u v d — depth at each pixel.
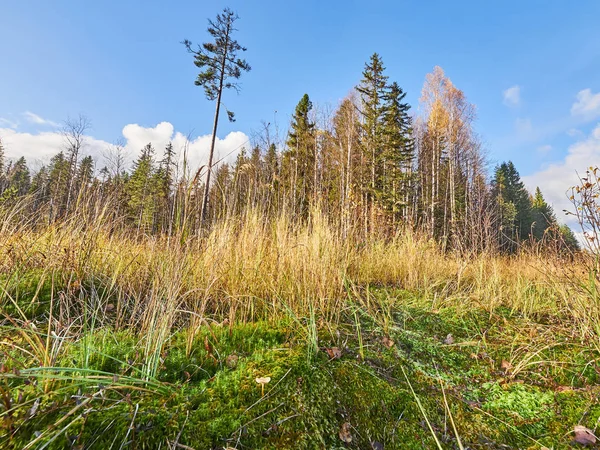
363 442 1.24
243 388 1.33
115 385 1.11
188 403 1.19
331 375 1.54
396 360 1.84
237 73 14.40
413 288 3.51
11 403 1.00
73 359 1.33
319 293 2.34
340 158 11.81
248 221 2.92
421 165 19.95
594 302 2.16
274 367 1.51
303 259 2.58
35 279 2.21
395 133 17.53
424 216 15.38
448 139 17.12
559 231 3.06
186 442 1.03
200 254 2.50
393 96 18.94
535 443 1.29
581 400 1.55
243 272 2.49
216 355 1.62
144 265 2.51
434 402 1.52
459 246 4.68
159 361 1.45
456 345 2.16
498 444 1.29
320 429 1.22
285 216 3.14
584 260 2.46
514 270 3.97
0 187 4.01
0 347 1.40
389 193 14.80
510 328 2.46
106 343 1.59
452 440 1.30
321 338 1.95
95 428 0.99
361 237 4.18
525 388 1.67
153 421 1.07
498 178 30.39
